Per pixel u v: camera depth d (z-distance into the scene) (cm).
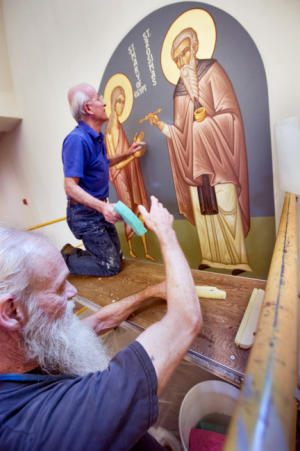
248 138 117
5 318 40
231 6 104
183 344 46
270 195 119
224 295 101
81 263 152
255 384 26
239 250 137
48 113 222
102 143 136
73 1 160
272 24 97
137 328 97
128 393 36
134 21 135
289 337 32
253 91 109
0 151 314
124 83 153
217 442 88
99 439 33
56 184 252
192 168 140
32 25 198
